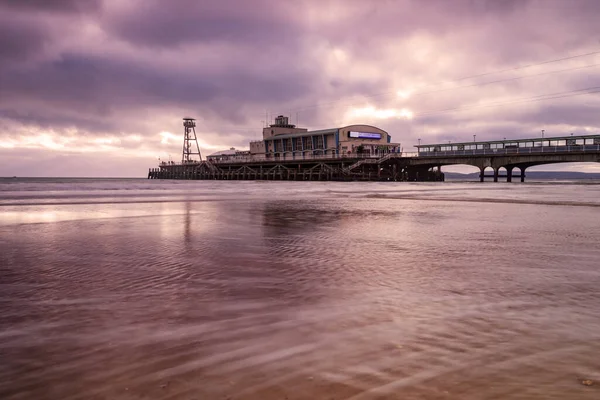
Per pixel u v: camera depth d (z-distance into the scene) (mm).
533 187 49438
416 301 4598
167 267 6430
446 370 2877
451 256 7336
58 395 2576
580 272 6070
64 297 4770
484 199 24734
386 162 82688
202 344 3373
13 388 2648
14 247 8227
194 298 4738
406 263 6727
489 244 8688
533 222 12844
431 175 88188
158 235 9961
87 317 4059
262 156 114875
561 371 2861
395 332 3627
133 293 4953
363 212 16375
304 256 7344
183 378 2787
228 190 36875
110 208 17547
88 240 9141
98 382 2740
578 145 61656
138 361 3057
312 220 13461
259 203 21281
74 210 16500
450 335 3547
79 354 3178
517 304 4477
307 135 99125
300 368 2926
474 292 4977
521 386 2645
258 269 6305
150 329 3727
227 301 4617
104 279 5652
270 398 2520
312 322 3902
